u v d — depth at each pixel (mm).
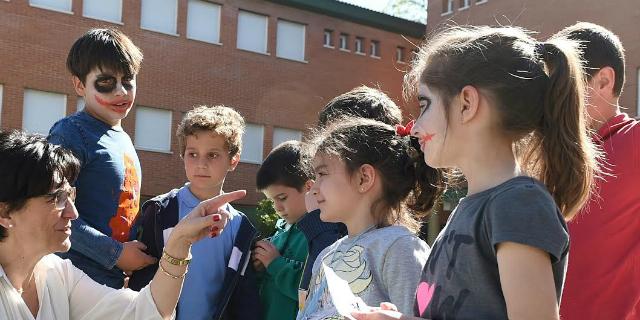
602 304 2527
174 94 21047
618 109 2781
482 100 1740
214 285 3523
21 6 18609
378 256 2266
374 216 2455
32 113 18703
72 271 2594
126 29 20281
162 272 2500
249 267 3721
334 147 2484
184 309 3428
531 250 1528
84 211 3285
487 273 1641
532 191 1612
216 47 21922
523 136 1764
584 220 2557
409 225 2561
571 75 1770
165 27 21078
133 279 3443
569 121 1763
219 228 2490
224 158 3662
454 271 1695
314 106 23797
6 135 2352
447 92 1787
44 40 18891
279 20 23312
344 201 2455
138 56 3713
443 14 23875
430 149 1820
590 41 2688
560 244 1555
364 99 3057
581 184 1781
